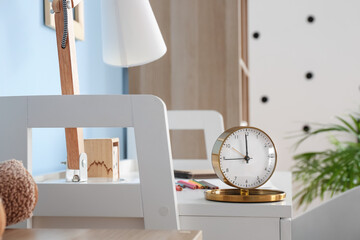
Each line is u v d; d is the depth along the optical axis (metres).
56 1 1.00
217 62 1.96
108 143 1.29
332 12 3.01
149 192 0.87
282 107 3.04
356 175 2.36
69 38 1.01
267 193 0.96
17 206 0.57
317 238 1.11
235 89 1.95
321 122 3.01
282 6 3.05
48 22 1.36
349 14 3.00
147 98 0.86
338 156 2.42
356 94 2.99
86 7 1.70
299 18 3.04
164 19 1.99
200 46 1.97
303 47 3.03
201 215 0.89
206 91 1.96
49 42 1.40
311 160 2.79
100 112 0.87
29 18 1.27
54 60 1.43
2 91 1.13
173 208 0.87
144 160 0.87
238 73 1.94
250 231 0.88
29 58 1.27
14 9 1.19
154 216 0.87
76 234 0.55
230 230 0.88
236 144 0.93
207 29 1.97
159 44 1.32
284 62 3.05
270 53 3.06
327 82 3.01
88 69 1.70
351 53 2.99
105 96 0.87
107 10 1.30
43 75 1.36
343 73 3.00
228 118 1.95
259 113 3.06
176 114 1.64
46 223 0.93
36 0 1.31
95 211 0.89
